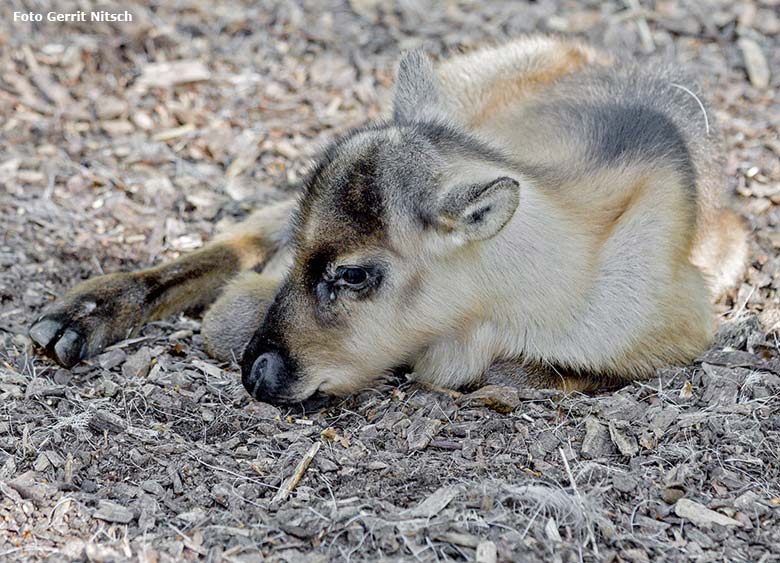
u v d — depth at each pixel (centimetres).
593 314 983
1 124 1400
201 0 1688
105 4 1628
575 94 1162
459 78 1245
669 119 1105
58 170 1328
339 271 923
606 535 783
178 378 991
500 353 998
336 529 780
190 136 1424
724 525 802
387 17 1688
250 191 1339
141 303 1079
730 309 1144
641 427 909
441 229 907
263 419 936
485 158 955
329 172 925
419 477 841
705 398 962
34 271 1154
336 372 970
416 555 754
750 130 1420
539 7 1702
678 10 1689
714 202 1151
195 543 771
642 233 1002
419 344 980
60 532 779
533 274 957
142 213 1280
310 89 1533
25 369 995
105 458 866
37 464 850
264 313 1045
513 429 909
